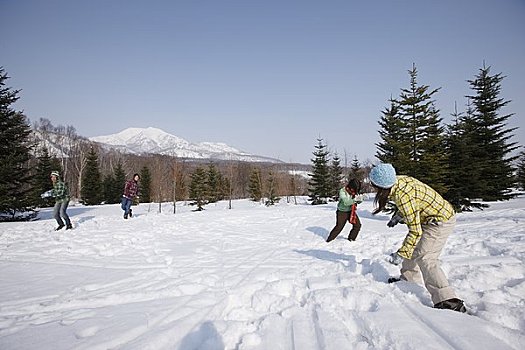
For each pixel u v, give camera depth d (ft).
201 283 13.28
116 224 33.78
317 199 132.87
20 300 11.67
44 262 17.42
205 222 35.91
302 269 14.97
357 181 21.81
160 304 10.97
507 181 67.21
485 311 9.03
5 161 55.01
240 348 7.91
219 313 10.21
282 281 12.75
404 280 11.79
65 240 24.02
